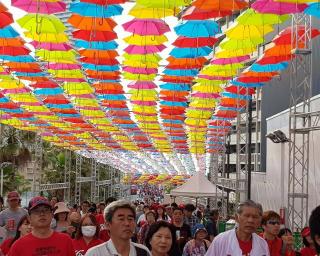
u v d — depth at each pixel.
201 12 10.40
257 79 16.67
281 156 24.94
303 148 17.81
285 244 8.00
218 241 5.92
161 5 10.18
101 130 32.88
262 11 10.42
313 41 27.48
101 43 13.63
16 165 35.50
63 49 13.85
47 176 48.88
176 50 13.60
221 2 10.10
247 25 11.71
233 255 5.79
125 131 33.66
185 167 68.94
